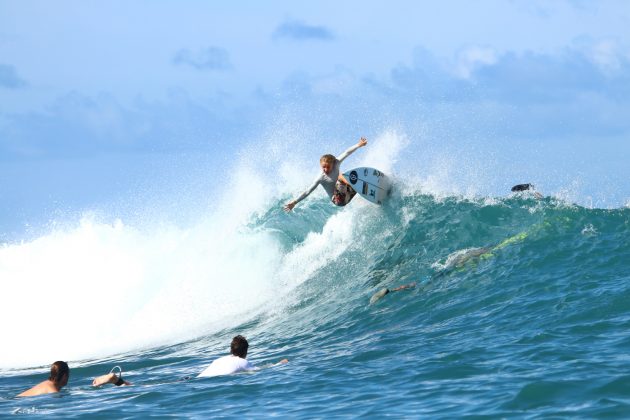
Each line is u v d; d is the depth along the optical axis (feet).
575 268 140.56
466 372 92.12
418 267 163.53
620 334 100.83
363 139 178.60
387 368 101.24
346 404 82.28
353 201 194.59
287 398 88.22
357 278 170.91
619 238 151.33
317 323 149.59
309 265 185.06
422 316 135.54
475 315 127.95
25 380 138.82
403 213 185.68
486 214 175.83
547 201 176.24
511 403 74.33
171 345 158.71
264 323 160.86
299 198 175.94
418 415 74.13
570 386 77.56
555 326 110.83
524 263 148.36
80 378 133.90
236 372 111.04
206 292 183.93
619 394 72.84
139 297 186.80
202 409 85.46
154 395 96.73
